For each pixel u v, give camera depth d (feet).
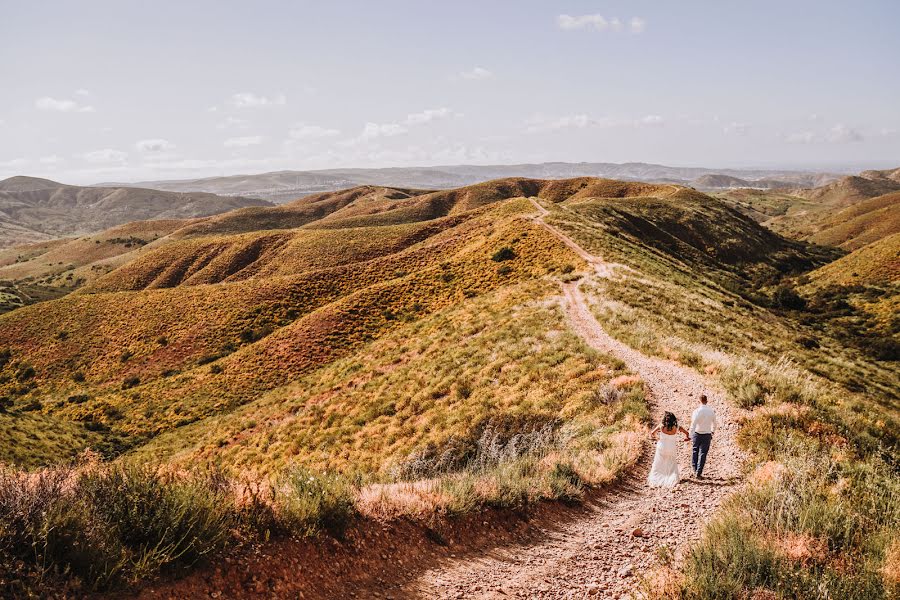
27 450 98.32
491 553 21.98
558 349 71.26
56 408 161.38
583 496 28.66
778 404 39.45
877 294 249.14
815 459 28.94
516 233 190.90
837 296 257.96
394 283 175.22
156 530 14.46
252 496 18.28
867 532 20.08
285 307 208.33
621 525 25.12
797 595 15.98
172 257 416.87
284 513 18.40
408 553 20.43
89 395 170.50
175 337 203.41
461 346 90.02
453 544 22.04
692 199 484.74
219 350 188.44
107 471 15.69
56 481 14.19
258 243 400.67
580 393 53.16
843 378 88.33
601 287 111.24
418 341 107.76
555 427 46.98
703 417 30.81
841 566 17.78
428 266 201.16
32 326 233.76
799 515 20.74
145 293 250.78
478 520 24.16
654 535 23.67
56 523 12.53
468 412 60.18
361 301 166.30
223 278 371.56
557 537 24.09
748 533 19.89
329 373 112.27
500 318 101.86
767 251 407.44
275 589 15.60
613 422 43.14
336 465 61.52
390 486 25.46
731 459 33.09
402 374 86.84
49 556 12.26
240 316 206.90
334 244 361.51
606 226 227.20
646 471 32.96
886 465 29.86
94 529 13.51
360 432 69.72
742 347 85.76
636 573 19.81
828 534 19.90
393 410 73.67
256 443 82.94
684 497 28.19
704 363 55.47
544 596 18.48
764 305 226.99
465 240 231.71
